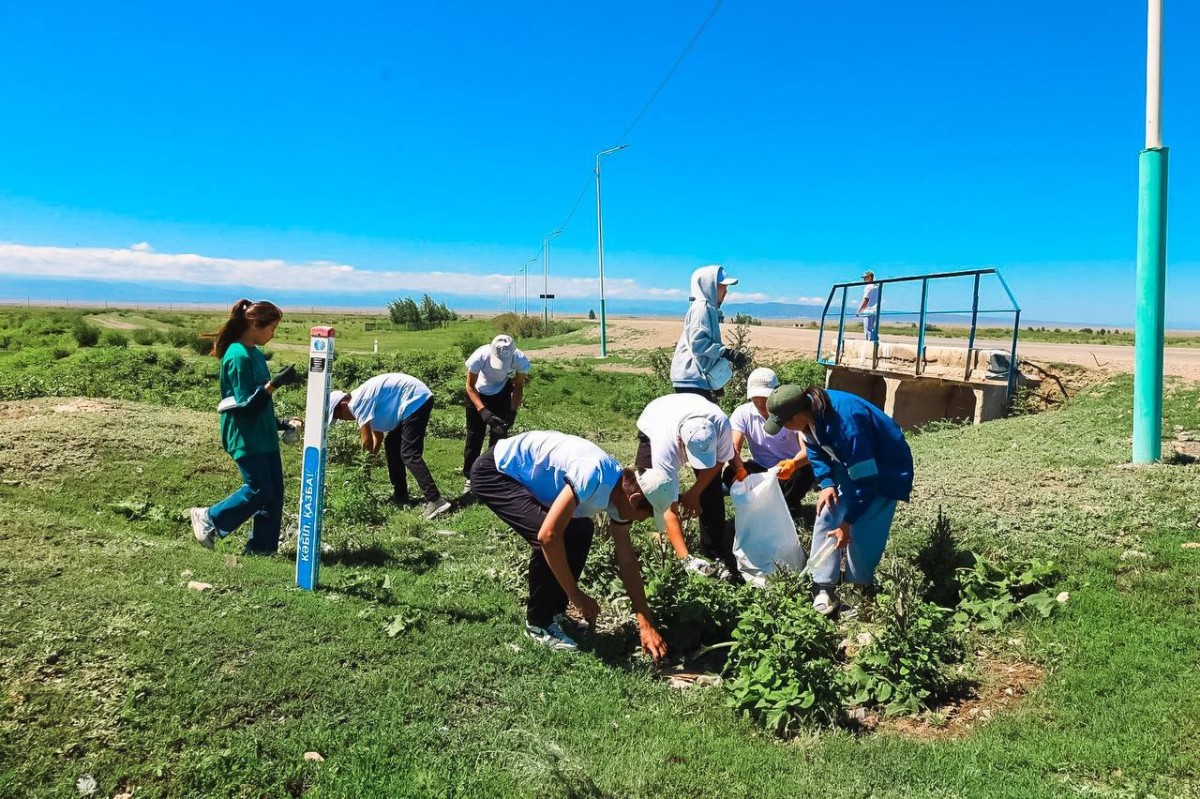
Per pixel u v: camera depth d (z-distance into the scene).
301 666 4.36
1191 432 9.75
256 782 3.49
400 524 8.07
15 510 6.59
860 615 5.84
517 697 4.45
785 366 19.22
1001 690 4.85
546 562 5.16
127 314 91.75
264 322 6.47
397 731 3.94
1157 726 4.19
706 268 7.89
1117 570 6.04
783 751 4.19
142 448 9.49
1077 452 9.09
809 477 7.34
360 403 8.55
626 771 3.84
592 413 17.58
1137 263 8.26
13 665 3.95
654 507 4.95
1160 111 7.95
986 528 7.06
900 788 3.83
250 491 6.50
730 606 5.59
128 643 4.30
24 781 3.35
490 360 9.48
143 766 3.51
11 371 19.75
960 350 14.08
